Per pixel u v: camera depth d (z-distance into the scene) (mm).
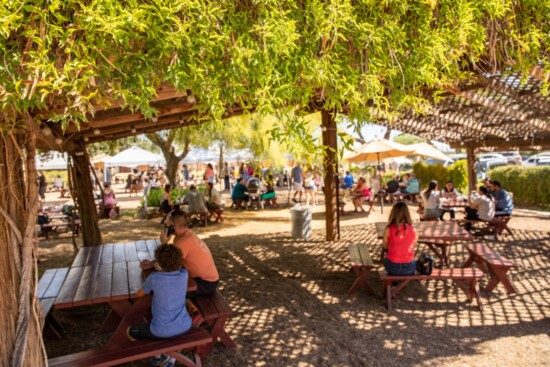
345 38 2660
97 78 2037
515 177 17109
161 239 6645
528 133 13672
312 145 2492
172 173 16625
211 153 17766
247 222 13633
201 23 2123
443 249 7684
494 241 9617
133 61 1977
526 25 3838
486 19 3797
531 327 4969
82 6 1696
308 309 5766
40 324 2996
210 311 4316
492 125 12289
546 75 4082
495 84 7250
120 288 4547
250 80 2396
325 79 2584
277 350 4574
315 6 2516
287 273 7609
